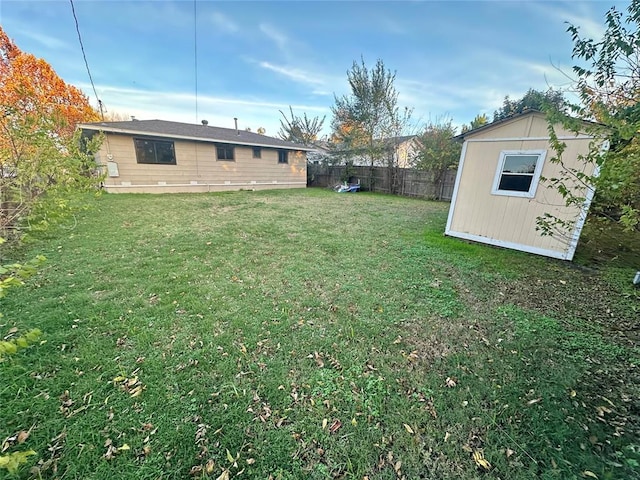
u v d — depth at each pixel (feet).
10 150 10.12
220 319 8.84
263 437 5.17
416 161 44.96
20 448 4.75
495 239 17.98
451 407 5.89
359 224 22.53
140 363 6.86
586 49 8.70
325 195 41.81
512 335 8.48
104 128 30.99
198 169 40.04
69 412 5.46
